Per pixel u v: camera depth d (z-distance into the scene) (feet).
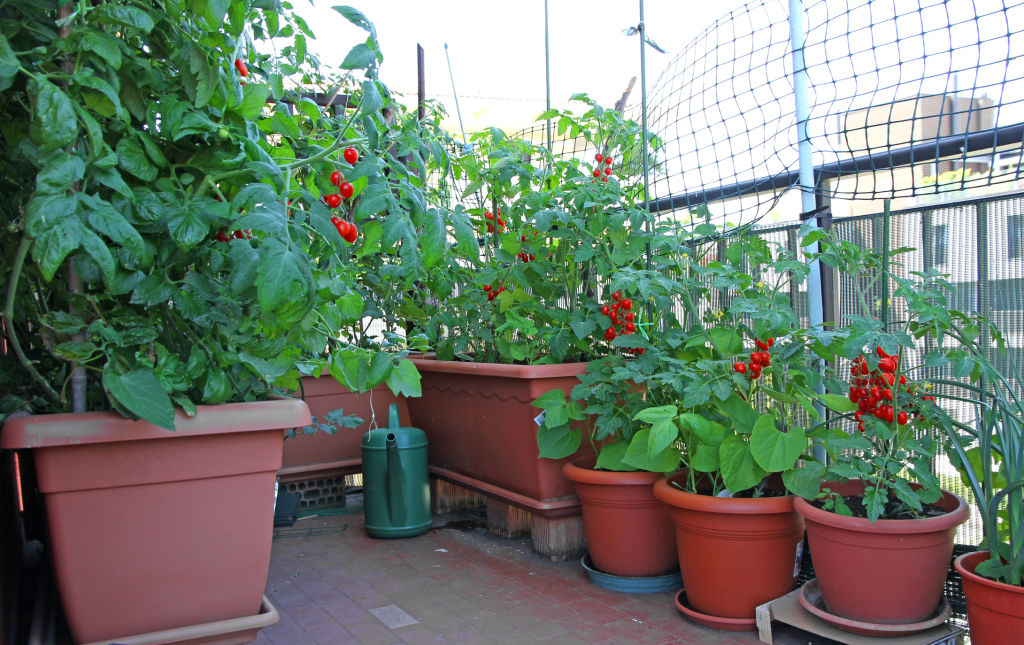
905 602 6.40
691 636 7.32
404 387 6.31
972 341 6.75
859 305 8.48
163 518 4.86
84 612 4.73
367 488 10.94
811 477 7.06
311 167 6.21
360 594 8.59
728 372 7.76
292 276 4.23
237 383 5.48
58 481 4.60
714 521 7.26
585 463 9.52
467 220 6.75
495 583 8.92
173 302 5.07
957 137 7.20
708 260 10.46
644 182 9.89
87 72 4.18
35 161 4.04
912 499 6.41
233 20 5.16
